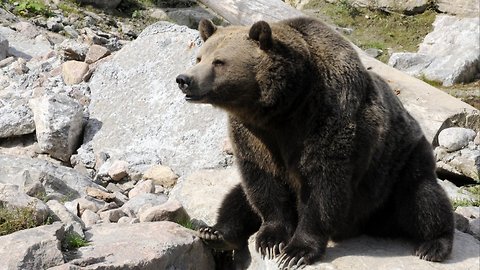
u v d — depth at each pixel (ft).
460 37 90.84
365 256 33.17
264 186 33.71
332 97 31.37
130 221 36.70
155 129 51.55
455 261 33.60
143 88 54.39
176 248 32.12
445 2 101.71
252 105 32.01
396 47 98.27
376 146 32.53
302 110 31.65
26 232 30.32
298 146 31.99
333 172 31.58
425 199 34.71
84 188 43.60
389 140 33.73
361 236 36.09
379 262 32.71
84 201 39.55
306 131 31.63
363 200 34.22
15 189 34.12
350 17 105.09
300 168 32.17
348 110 31.37
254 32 32.01
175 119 51.60
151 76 54.90
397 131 34.42
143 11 97.09
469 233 39.83
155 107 52.85
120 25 91.04
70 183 43.75
